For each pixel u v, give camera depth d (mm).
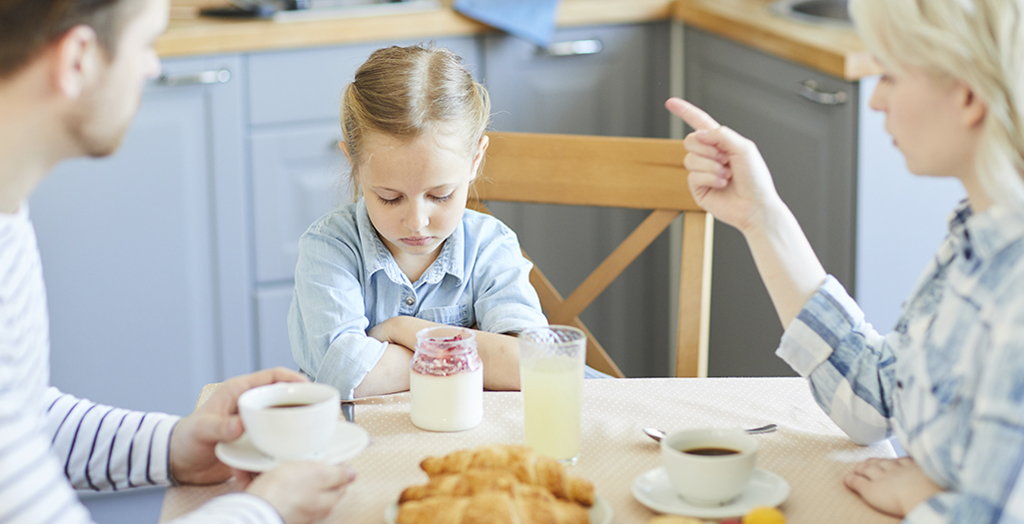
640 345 3080
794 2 2805
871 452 1146
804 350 1180
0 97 907
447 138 1417
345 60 2658
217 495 1100
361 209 1537
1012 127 931
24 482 835
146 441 1127
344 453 1052
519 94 2820
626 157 1715
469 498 927
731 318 2867
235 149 2637
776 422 1218
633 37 2883
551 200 1747
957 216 1063
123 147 2551
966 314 969
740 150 1210
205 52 2539
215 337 2727
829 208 2438
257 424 1010
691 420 1222
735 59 2695
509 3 2730
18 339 1026
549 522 908
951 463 977
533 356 1110
